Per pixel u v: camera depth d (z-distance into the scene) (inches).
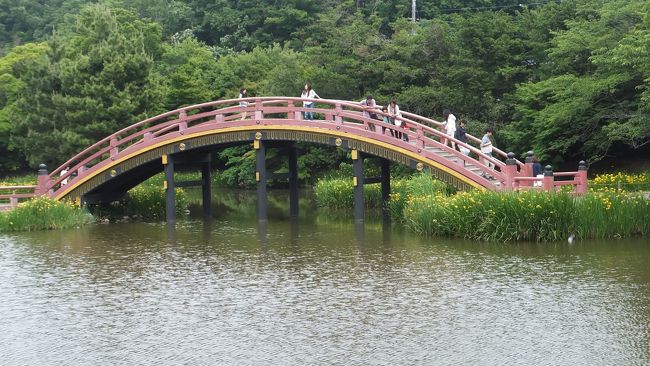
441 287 654.5
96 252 885.8
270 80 1807.3
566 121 1261.1
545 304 591.5
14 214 1097.4
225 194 1817.2
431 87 1569.9
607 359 473.4
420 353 494.3
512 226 848.3
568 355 482.3
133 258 840.9
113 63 1644.9
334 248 866.1
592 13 1450.5
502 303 598.9
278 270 749.3
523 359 478.0
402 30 1720.0
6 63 2101.4
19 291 693.9
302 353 501.4
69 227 1119.0
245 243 929.5
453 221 900.6
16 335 563.2
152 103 1712.6
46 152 1715.1
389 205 1113.4
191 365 487.2
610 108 1246.3
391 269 733.9
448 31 1697.8
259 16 2546.8
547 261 741.3
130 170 1178.0
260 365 482.9
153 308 621.9
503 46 1510.8
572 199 850.8
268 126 1096.8
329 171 1904.5
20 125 1797.5
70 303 647.1
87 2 3161.9
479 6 2448.3
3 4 3169.3
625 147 1389.0
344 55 1769.2
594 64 1269.7
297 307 609.0
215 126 1128.2
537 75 1486.2
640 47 1011.3
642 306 576.7
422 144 987.3
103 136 1665.8
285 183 1952.5
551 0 1750.7
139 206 1255.5
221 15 2605.8
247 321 575.8
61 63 1732.3
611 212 853.2
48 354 519.5
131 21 2289.6
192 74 2017.7
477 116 1519.4
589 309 574.2
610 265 713.6
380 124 1022.4
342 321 566.9
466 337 521.3
